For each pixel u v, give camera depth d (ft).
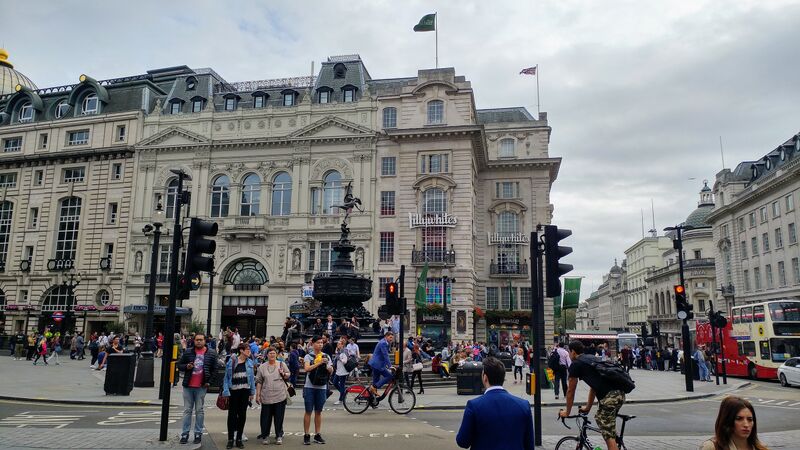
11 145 210.59
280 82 202.39
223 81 210.38
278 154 182.60
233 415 39.34
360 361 86.53
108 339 116.06
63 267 192.03
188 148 187.52
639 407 68.80
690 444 42.11
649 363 169.17
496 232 192.65
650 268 389.60
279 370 41.29
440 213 169.89
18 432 43.55
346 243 102.01
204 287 177.06
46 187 201.57
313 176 178.91
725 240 236.02
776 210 195.62
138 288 183.32
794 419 59.93
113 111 201.98
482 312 177.88
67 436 41.98
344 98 185.68
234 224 177.78
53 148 202.28
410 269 168.66
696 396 79.36
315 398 41.14
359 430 47.37
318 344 42.24
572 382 30.81
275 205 181.37
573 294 181.27
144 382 79.46
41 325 192.13
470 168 170.91
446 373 90.43
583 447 30.58
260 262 176.96
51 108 211.61
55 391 72.08
